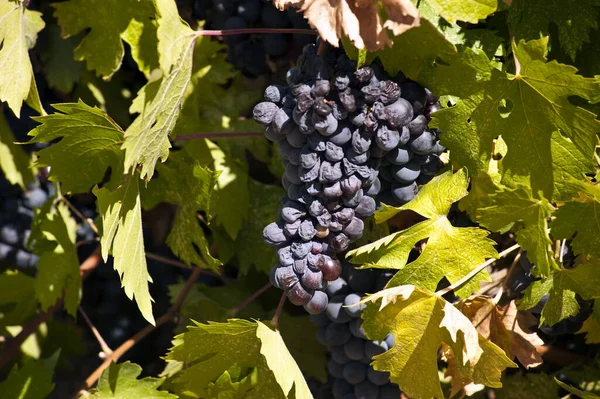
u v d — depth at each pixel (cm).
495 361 72
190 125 88
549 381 84
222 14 83
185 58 74
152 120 74
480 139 71
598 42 77
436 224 72
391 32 69
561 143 70
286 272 71
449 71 70
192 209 81
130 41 83
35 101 82
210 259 80
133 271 77
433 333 73
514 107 71
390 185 75
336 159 69
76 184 81
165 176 82
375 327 74
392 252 73
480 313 76
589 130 69
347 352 79
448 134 72
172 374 87
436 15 73
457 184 72
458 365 74
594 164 70
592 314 76
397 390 81
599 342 79
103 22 83
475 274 73
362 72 68
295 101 69
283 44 82
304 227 71
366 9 67
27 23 83
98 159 81
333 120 68
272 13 81
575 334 83
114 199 78
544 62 68
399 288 72
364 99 69
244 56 84
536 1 74
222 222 87
